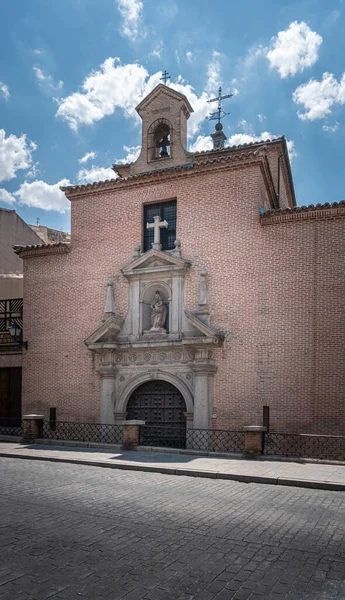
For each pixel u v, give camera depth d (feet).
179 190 62.64
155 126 71.20
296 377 52.80
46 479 36.70
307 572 18.80
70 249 68.39
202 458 46.16
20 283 85.61
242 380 55.01
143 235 65.00
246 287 56.75
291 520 25.73
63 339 66.49
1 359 70.85
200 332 57.26
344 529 24.17
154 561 19.70
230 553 20.66
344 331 51.80
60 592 16.79
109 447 52.95
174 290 60.08
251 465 41.88
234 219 58.75
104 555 20.34
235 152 72.90
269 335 54.70
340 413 50.44
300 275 54.49
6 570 18.70
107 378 61.72
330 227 54.03
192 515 26.48
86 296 66.08
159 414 60.29
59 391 65.36
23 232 105.29
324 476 36.68
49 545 21.54
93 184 67.15
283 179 81.87
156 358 59.93
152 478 37.58
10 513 26.81
